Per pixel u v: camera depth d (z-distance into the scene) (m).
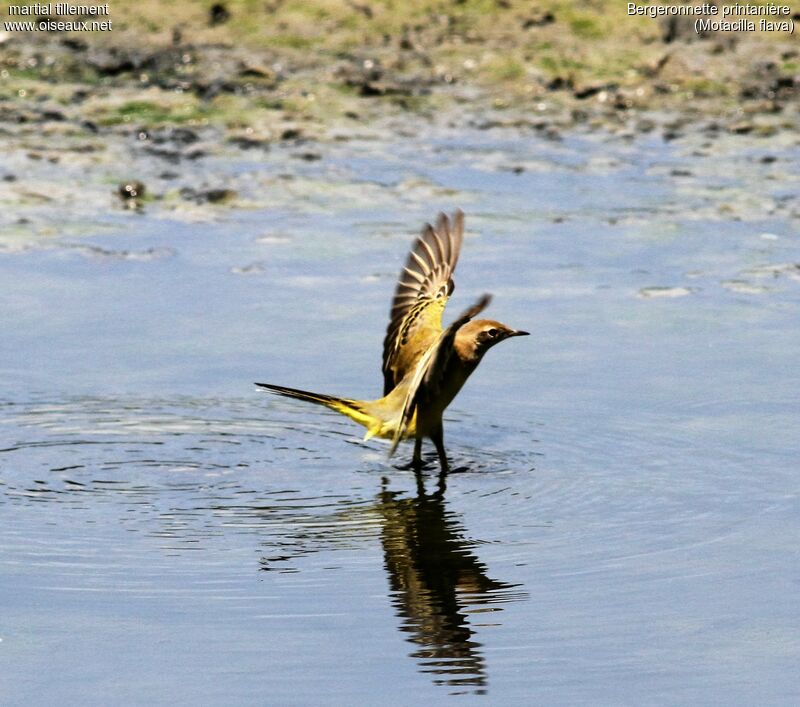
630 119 24.27
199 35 26.88
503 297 15.87
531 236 18.16
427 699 8.06
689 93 25.27
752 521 10.67
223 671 8.38
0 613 9.12
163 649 8.66
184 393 13.30
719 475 11.59
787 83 25.55
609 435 12.44
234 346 14.38
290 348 14.30
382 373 13.41
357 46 26.66
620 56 26.36
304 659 8.51
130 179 20.20
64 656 8.55
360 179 20.62
